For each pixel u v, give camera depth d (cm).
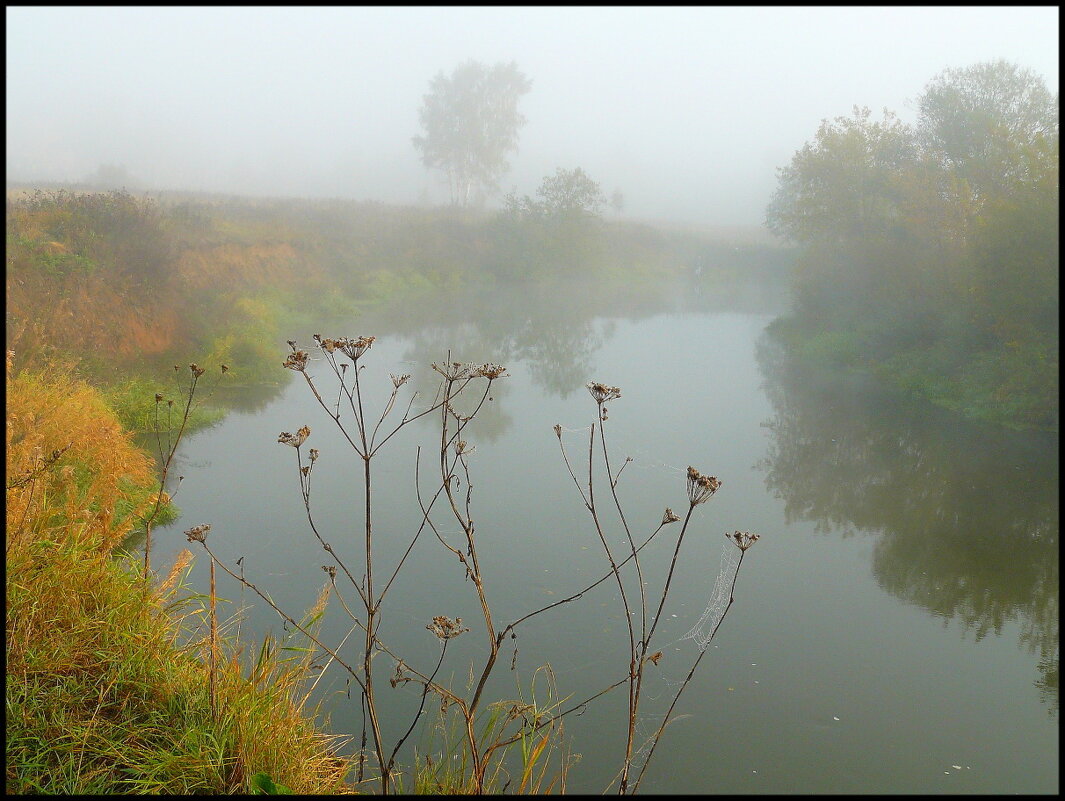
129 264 1319
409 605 520
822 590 582
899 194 1786
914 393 1310
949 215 1532
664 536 671
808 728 411
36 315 973
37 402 577
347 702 399
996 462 938
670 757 379
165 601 393
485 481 797
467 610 517
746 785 363
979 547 676
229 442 903
